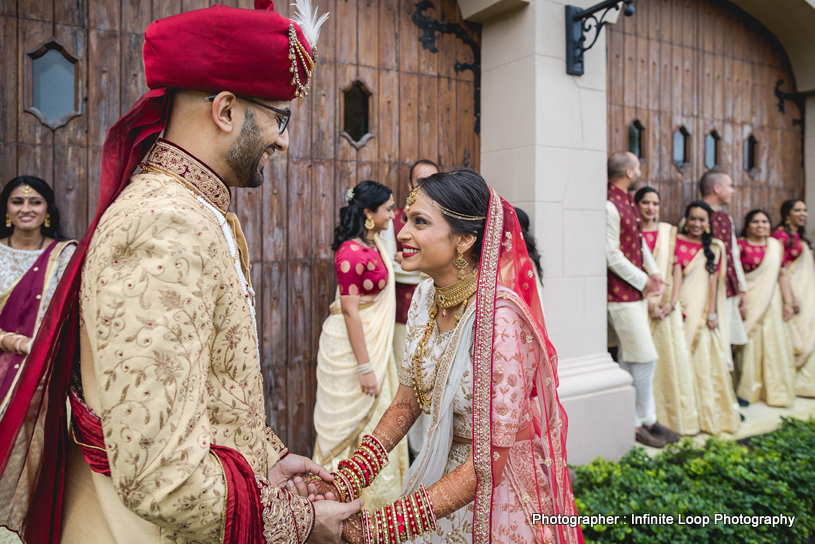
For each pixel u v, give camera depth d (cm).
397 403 149
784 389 414
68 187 233
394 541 113
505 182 311
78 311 96
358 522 112
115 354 77
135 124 96
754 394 418
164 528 89
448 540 135
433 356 135
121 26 240
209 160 99
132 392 77
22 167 224
